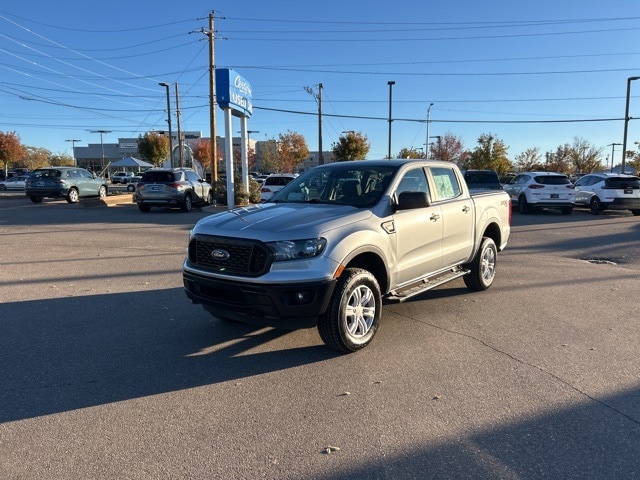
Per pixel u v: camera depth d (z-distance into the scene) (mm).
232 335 5098
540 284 7387
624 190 18406
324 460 2934
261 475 2791
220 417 3438
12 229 13891
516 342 4895
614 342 4887
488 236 7332
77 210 20656
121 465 2883
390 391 3832
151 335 5105
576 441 3121
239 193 22344
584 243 11695
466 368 4262
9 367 4297
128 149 98125
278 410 3535
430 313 5883
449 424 3334
